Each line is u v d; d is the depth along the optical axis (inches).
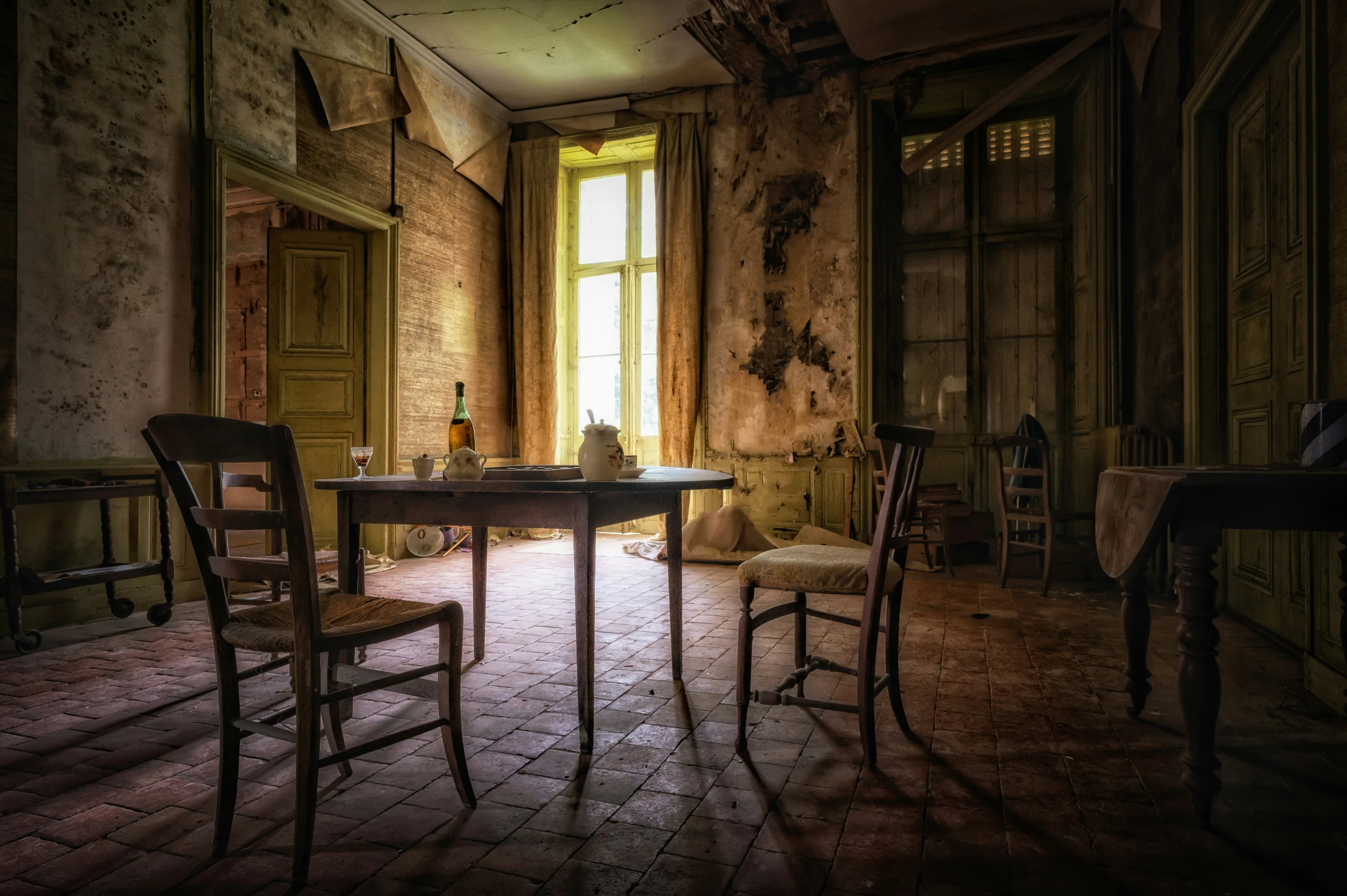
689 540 237.1
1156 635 136.9
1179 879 59.9
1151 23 186.9
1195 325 159.0
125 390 159.6
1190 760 69.1
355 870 61.4
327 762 61.1
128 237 160.1
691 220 264.4
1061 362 247.4
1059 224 247.0
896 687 90.7
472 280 274.8
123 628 146.0
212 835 67.4
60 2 147.0
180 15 170.2
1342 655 97.3
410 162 242.5
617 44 238.8
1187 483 65.8
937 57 237.8
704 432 267.7
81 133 150.8
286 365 221.0
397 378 234.8
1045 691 107.0
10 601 126.6
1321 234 101.0
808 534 237.0
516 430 297.7
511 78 264.7
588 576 86.2
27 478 141.0
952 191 260.8
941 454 260.7
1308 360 103.4
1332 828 67.8
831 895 57.8
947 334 261.1
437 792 75.6
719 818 70.2
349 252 228.8
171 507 169.0
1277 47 129.3
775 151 258.1
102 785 77.7
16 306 140.0
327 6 209.3
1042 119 250.4
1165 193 179.6
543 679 113.5
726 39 234.7
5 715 98.3
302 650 60.3
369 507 99.9
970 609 160.7
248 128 186.1
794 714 98.3
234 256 365.4
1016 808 71.9
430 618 70.1
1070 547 195.2
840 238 250.4
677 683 111.3
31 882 59.8
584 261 327.9
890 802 73.4
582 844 65.6
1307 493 65.1
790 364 256.7
